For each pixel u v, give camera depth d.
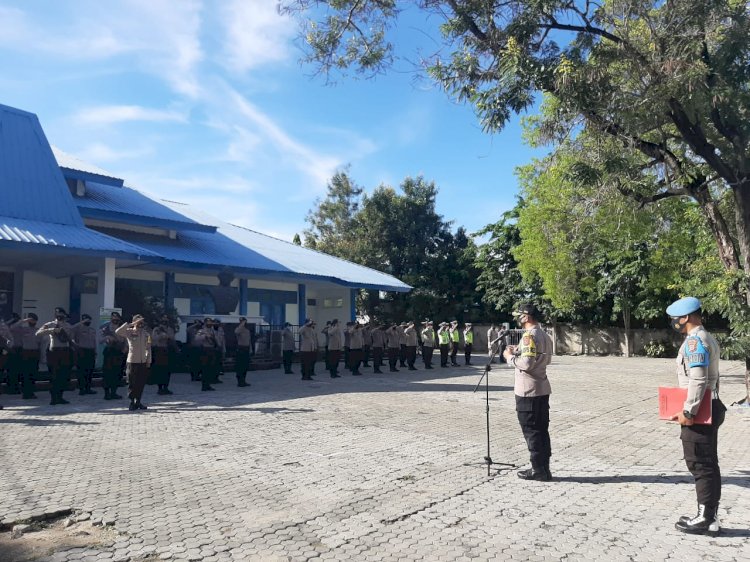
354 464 7.41
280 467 7.22
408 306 42.25
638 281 31.61
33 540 4.86
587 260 31.00
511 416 11.36
